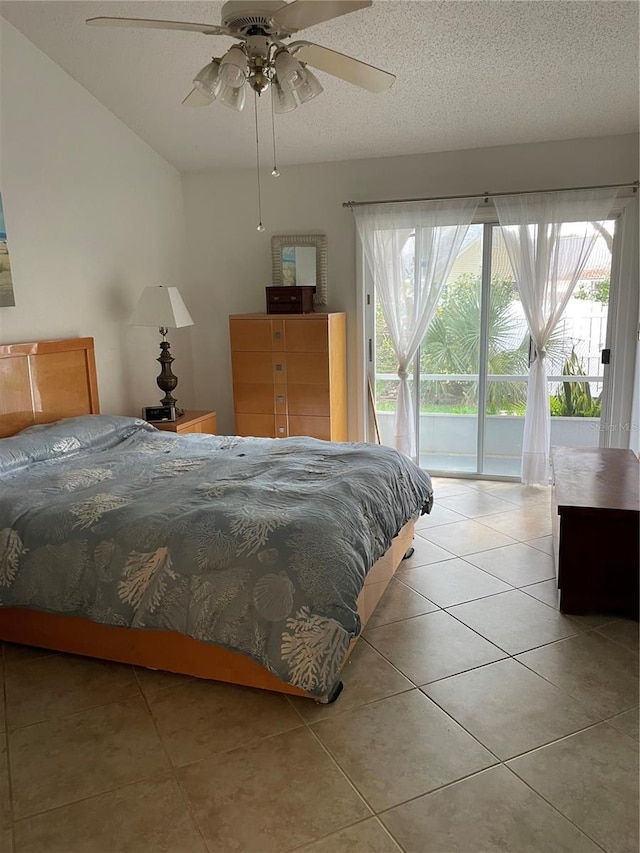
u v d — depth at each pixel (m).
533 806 1.72
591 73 3.43
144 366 4.64
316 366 4.42
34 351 3.52
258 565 2.11
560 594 2.78
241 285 5.04
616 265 4.20
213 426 4.68
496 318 4.59
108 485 2.73
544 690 2.23
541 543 3.56
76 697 2.26
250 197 4.88
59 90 3.71
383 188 4.55
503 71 3.46
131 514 2.36
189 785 1.83
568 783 1.80
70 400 3.81
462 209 4.35
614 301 4.25
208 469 2.95
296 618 2.03
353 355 4.86
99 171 4.08
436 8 3.00
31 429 3.33
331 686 2.03
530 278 4.29
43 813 1.74
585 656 2.44
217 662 2.26
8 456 2.91
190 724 2.10
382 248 4.59
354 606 2.10
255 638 2.05
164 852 1.60
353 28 3.15
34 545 2.35
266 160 4.69
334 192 4.67
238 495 2.50
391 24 3.12
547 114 3.85
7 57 3.35
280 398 4.55
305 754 1.94
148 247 4.62
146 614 2.19
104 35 3.41
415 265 4.53
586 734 2.00
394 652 2.49
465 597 2.94
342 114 4.02
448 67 3.45
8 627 2.57
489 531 3.75
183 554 2.19
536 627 2.66
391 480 2.89
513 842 1.61
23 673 2.42
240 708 2.18
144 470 2.98
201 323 5.20
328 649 2.01
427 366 4.82
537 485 4.64
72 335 3.92
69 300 3.88
